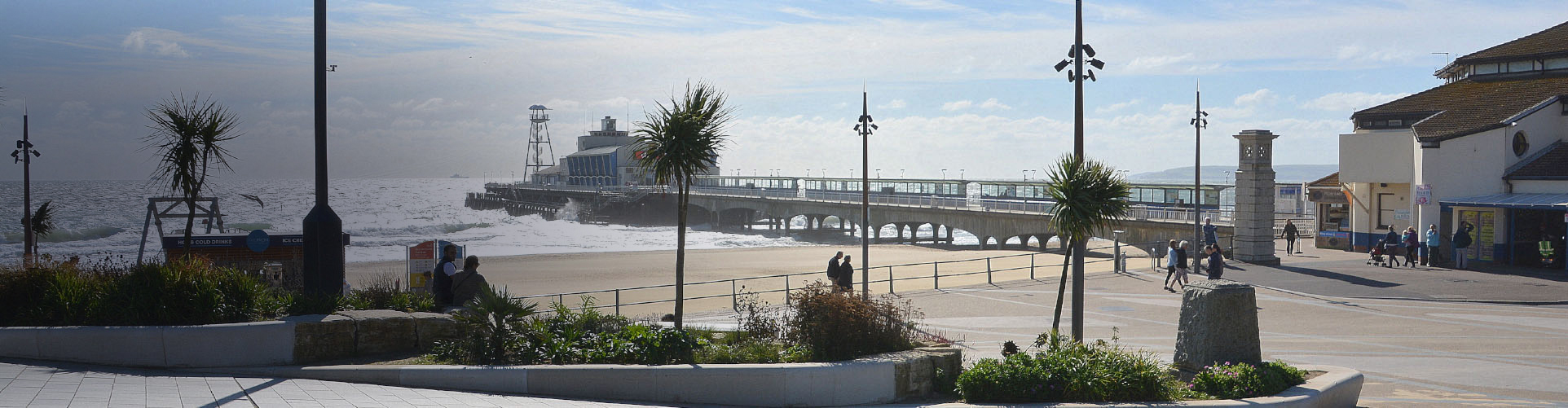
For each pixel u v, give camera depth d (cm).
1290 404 1077
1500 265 3612
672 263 5706
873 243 8544
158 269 1173
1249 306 1224
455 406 943
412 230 10375
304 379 1054
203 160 1371
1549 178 3550
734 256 6381
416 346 1235
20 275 1220
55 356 1097
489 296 1184
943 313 2561
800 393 1091
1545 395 1341
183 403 866
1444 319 2317
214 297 1159
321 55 1230
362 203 19975
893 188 9725
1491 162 3738
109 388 927
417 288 2184
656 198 12862
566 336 1213
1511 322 2258
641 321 2050
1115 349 1255
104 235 9019
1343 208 4706
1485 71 4372
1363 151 4212
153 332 1086
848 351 1193
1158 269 3819
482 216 15788
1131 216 5697
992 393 1128
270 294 1277
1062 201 1686
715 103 1385
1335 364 1655
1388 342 1952
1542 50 4156
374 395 980
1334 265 3688
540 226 12119
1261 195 3816
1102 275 3606
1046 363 1165
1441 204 3791
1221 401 1078
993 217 6912
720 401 1095
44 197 17950
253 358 1111
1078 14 1692
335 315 1198
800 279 4581
